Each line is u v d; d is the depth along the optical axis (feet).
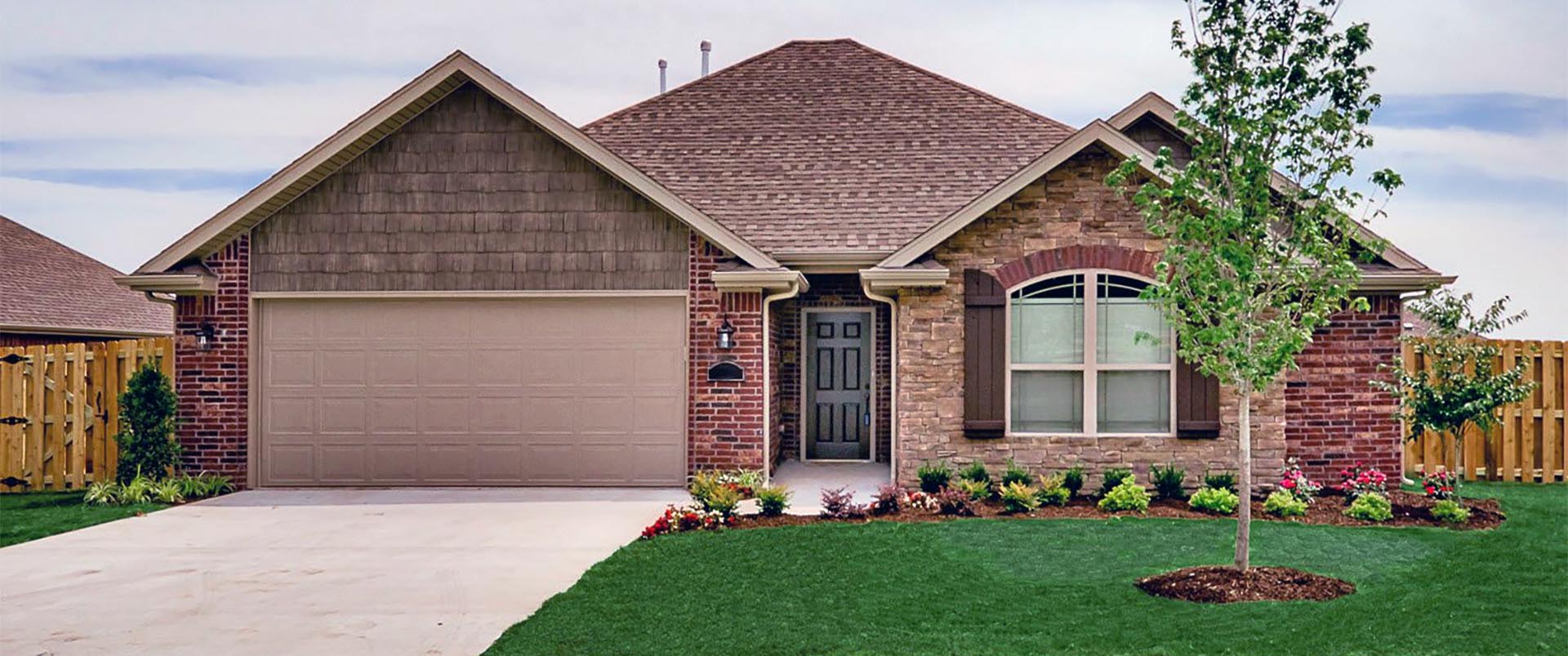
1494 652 23.90
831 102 63.36
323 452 50.01
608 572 32.12
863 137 60.39
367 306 49.96
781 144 60.08
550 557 35.04
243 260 49.75
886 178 56.85
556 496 47.32
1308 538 36.45
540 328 49.70
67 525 41.52
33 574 33.30
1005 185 45.14
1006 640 25.07
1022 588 29.91
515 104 48.37
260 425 50.06
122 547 37.27
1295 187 31.27
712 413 48.91
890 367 58.44
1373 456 49.06
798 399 59.11
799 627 26.30
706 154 59.52
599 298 49.32
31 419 52.13
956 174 57.06
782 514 41.63
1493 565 32.40
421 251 49.55
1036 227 46.06
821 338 59.26
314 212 49.75
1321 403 49.06
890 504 41.39
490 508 44.24
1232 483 44.14
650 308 49.47
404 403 49.96
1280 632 25.43
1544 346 52.60
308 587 31.32
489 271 49.42
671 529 38.22
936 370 46.37
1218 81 29.99
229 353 49.73
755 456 48.78
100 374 52.42
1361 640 24.73
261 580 32.30
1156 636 25.34
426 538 38.40
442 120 49.60
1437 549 34.88
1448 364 42.24
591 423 49.60
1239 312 29.89
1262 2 29.94
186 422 49.80
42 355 52.37
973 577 31.22
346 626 27.30
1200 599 28.58
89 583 32.12
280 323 50.08
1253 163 29.32
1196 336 30.45
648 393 49.42
